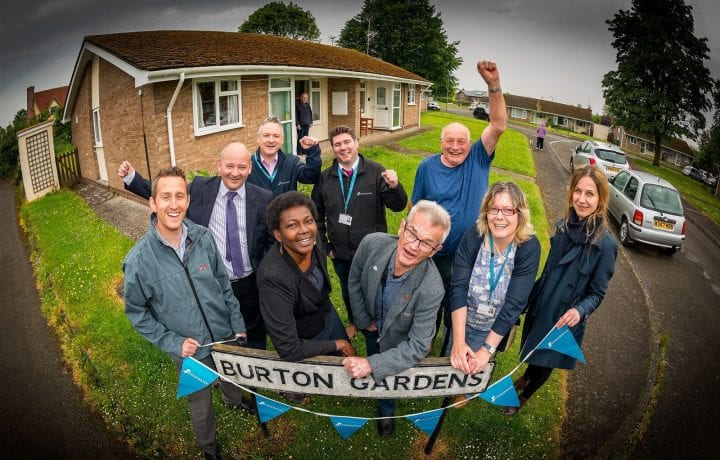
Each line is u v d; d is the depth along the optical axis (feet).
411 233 7.08
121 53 25.79
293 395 11.32
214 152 32.19
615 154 44.47
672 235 26.18
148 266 7.84
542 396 12.26
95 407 12.48
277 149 11.87
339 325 9.30
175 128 28.50
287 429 10.69
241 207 10.23
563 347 8.46
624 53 77.92
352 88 49.39
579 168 9.00
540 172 47.88
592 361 14.82
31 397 13.09
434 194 11.21
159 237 7.88
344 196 11.70
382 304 8.40
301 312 8.05
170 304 8.15
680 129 77.46
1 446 11.28
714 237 36.42
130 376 12.85
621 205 30.30
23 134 34.68
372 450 10.16
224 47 35.55
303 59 40.73
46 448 11.20
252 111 35.32
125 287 7.73
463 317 8.55
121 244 22.67
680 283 23.08
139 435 11.19
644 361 15.06
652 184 28.32
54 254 22.41
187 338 8.25
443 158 11.21
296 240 7.25
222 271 9.09
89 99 33.65
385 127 63.36
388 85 61.26
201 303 8.50
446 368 7.81
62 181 37.91
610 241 8.77
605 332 16.90
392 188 11.60
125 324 15.23
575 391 13.12
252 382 8.13
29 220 30.53
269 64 33.53
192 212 10.23
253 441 10.38
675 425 12.23
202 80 29.86
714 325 18.34
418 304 7.72
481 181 11.02
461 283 8.83
